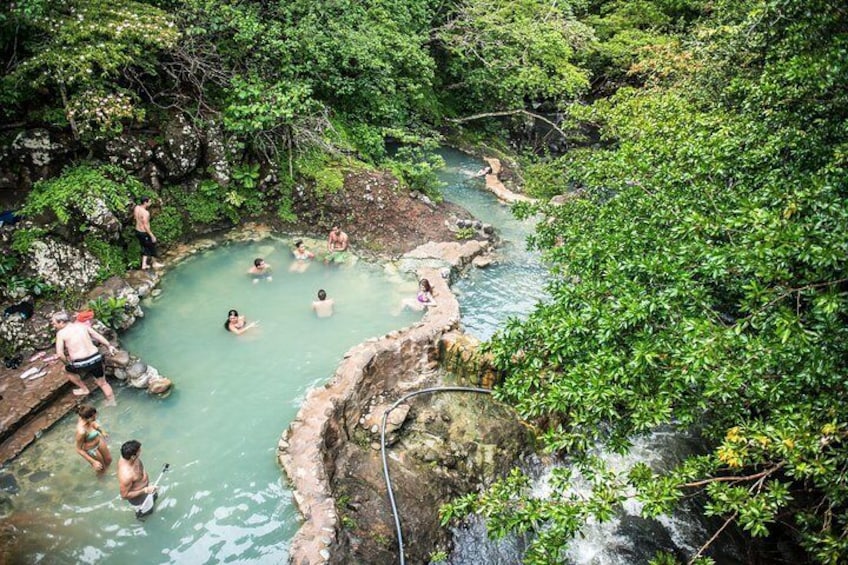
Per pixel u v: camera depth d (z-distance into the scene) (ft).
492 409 31.91
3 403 27.45
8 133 35.55
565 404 18.54
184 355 33.42
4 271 31.94
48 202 34.58
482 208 55.36
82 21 35.83
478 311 39.83
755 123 24.63
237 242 44.80
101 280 36.14
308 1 49.75
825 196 16.87
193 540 23.44
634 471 17.16
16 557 22.07
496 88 70.08
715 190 22.25
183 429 28.63
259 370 32.81
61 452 26.50
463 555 25.29
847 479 14.62
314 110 50.29
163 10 42.91
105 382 29.43
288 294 39.60
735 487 16.49
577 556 25.66
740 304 17.93
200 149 44.04
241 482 26.00
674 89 44.45
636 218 23.80
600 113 38.01
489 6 65.62
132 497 23.71
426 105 66.33
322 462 26.20
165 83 43.98
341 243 44.68
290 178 46.98
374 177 49.01
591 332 19.30
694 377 16.19
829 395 15.96
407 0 60.75
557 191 56.90
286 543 23.54
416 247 45.78
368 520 24.88
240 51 46.37
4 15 32.04
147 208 40.32
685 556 25.88
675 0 76.23
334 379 30.86
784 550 25.34
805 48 23.20
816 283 15.79
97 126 37.68
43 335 31.60
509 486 18.48
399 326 37.11
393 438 29.19
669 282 19.31
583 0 75.20
